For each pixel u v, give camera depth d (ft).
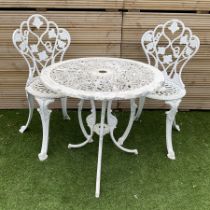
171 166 5.12
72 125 6.21
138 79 4.52
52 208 4.24
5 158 5.18
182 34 5.52
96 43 6.13
